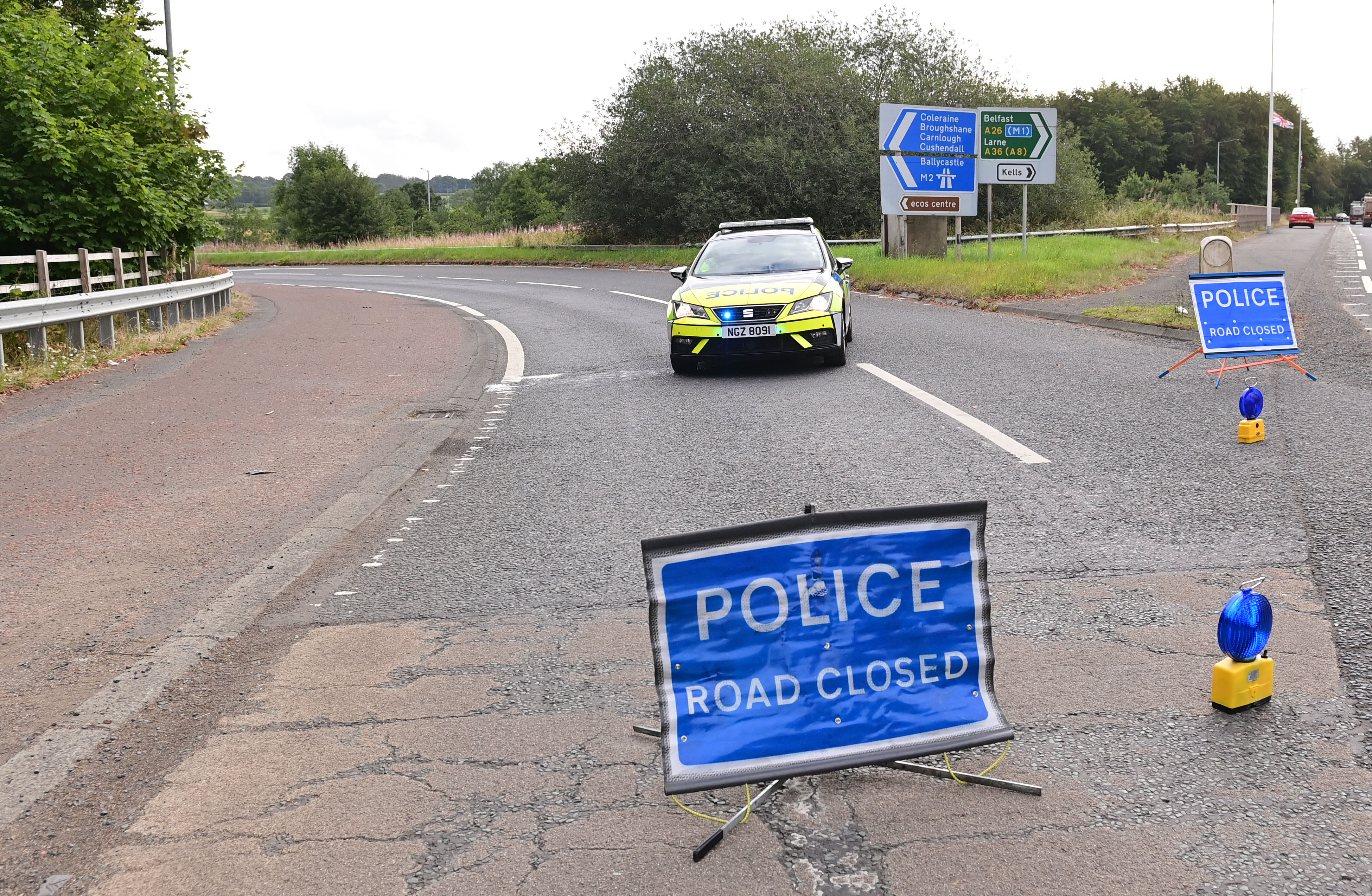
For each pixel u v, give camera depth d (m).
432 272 40.38
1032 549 5.51
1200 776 3.26
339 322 20.59
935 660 3.33
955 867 2.85
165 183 20.34
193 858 3.04
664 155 38.19
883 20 38.19
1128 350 12.56
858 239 33.97
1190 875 2.77
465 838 3.09
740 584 3.16
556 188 41.44
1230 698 3.64
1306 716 3.61
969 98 36.75
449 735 3.75
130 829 3.22
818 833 3.04
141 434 9.72
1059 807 3.12
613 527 6.34
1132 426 8.41
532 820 3.17
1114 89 103.44
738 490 7.05
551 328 18.69
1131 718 3.65
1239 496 6.29
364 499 7.31
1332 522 5.71
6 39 18.53
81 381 13.02
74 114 19.22
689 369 12.38
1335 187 161.25
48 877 2.98
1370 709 3.63
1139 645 4.26
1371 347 11.95
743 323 11.77
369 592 5.39
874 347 13.81
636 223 40.59
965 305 18.69
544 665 4.34
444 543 6.23
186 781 3.50
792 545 3.21
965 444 8.06
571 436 9.28
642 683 4.12
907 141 25.20
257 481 7.87
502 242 49.38
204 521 6.81
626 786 3.35
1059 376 10.93
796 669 3.20
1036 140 24.75
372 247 54.44
